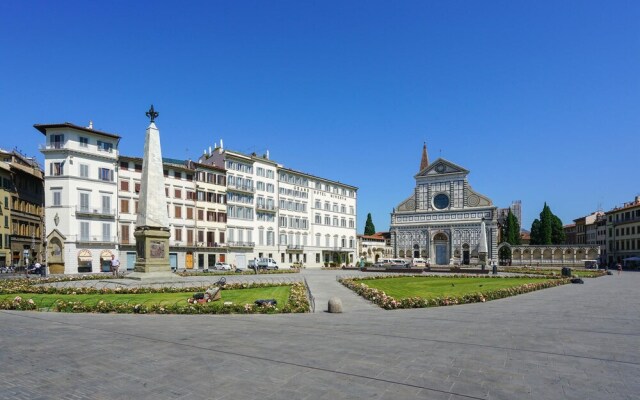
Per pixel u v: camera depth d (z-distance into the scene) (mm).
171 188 72438
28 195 68562
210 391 8312
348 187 116000
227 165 82688
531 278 47906
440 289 32531
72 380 8930
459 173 106375
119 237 66750
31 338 12969
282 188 94812
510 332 14383
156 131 34062
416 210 110812
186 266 73875
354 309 20938
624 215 113688
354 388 8492
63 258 60594
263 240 89188
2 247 59750
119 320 16781
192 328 14953
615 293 31062
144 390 8359
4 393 8164
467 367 9953
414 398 7949
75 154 62375
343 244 113062
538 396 8078
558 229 122438
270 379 9031
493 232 101062
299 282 35219
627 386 8672
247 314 18719
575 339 13195
